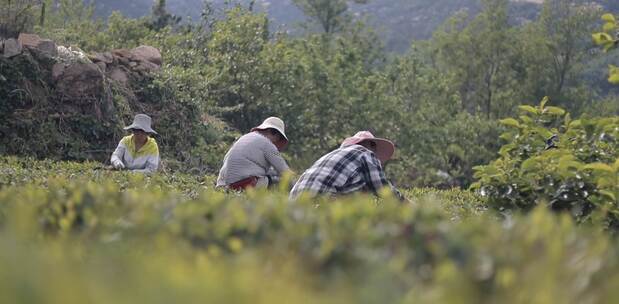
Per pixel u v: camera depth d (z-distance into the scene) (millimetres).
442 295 4453
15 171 17172
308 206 6965
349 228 5777
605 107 106562
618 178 12258
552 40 107312
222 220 6125
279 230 5996
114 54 37188
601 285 4820
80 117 32906
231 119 47438
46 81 32875
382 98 61375
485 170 13766
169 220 6367
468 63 108625
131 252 5617
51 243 6027
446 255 5238
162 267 4680
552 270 4816
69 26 61438
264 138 19469
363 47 108500
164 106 36688
